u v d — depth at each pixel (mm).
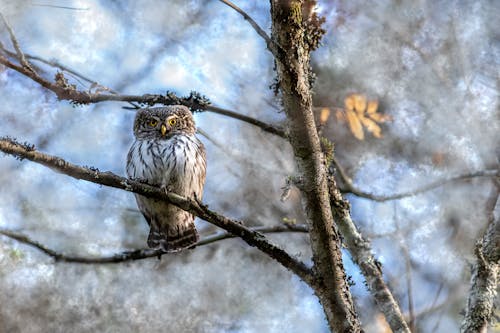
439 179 11578
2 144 7043
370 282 7965
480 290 7859
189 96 9922
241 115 9922
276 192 12492
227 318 12188
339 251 7070
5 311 11430
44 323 11516
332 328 7035
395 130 12273
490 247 8062
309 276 7098
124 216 12242
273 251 7230
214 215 7414
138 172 11188
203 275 12375
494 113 12164
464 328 7711
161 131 11180
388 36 12203
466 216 11727
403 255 11383
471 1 12297
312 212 6984
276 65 6668
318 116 9930
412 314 9961
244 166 12469
